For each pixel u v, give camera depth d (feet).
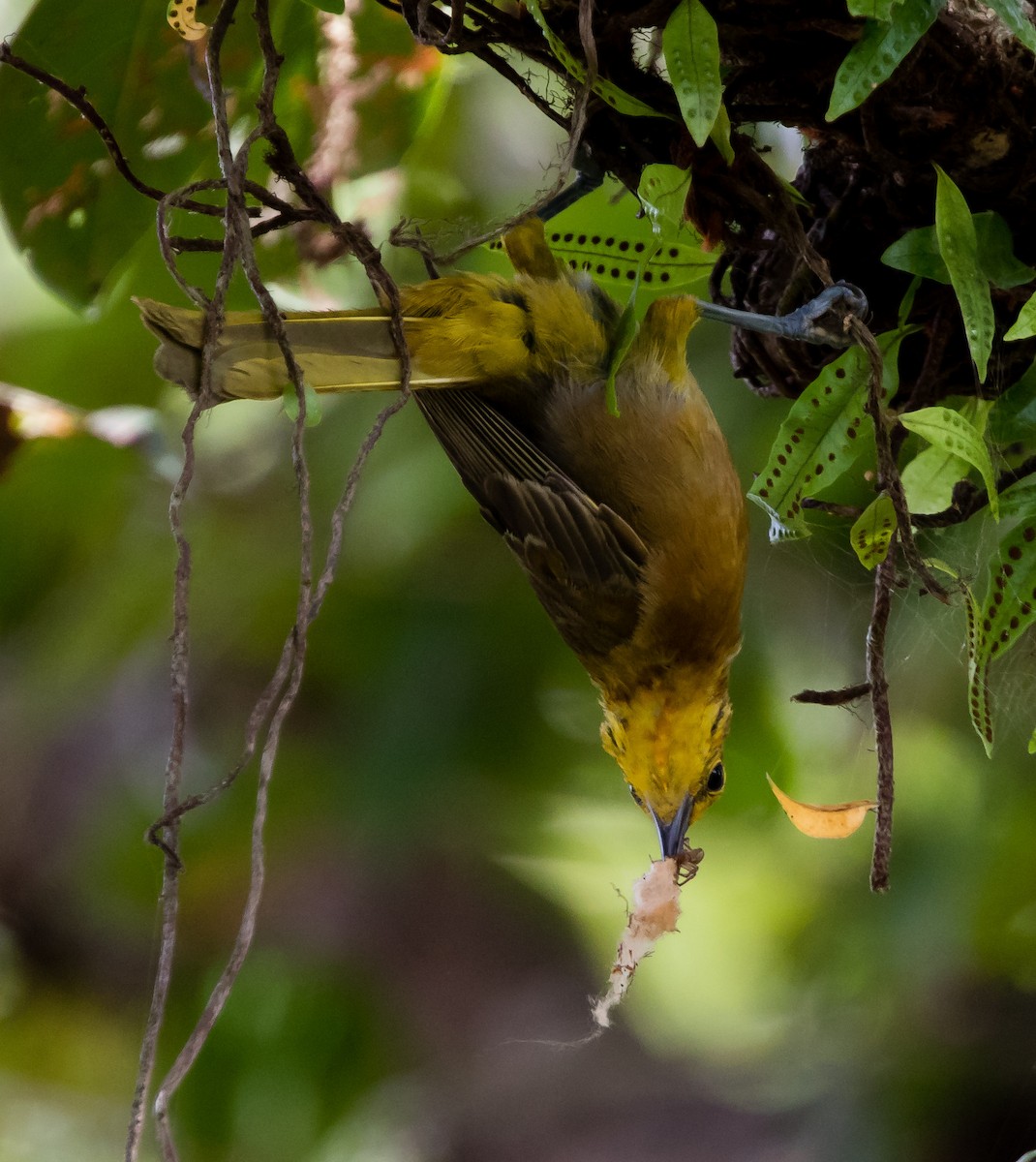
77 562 39.91
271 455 41.47
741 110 19.48
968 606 19.15
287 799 42.27
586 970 49.49
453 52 19.27
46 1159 44.80
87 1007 47.39
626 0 18.40
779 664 36.96
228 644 41.27
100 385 36.52
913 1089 37.99
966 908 35.14
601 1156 44.52
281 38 23.27
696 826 38.96
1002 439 19.88
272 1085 41.96
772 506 20.34
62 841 47.91
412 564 38.96
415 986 47.65
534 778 38.99
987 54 18.52
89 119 19.56
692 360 35.19
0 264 37.04
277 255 24.70
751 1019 41.65
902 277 20.68
